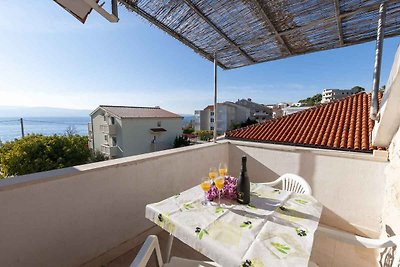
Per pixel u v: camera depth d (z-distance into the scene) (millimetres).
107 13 1221
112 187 1798
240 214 1229
